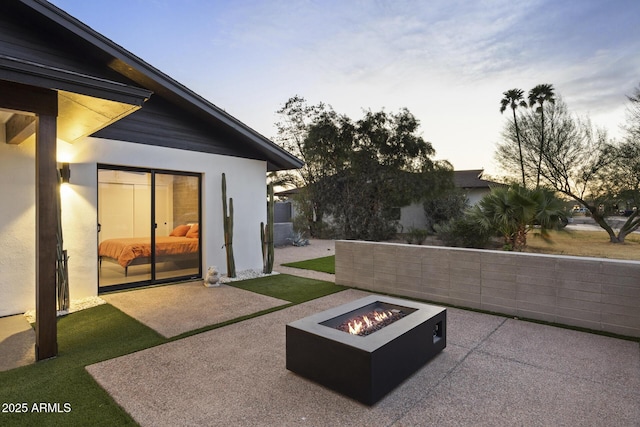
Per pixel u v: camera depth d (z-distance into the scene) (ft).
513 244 30.55
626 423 7.10
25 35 16.97
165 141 21.25
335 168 53.83
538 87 50.29
